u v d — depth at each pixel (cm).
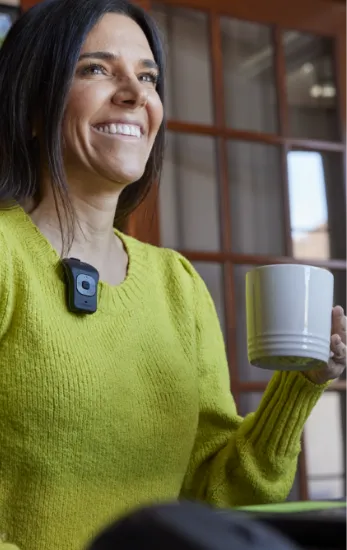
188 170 299
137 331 110
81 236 112
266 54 307
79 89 109
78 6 111
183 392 112
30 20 112
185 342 119
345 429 304
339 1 315
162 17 292
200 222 301
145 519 34
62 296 103
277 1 306
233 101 304
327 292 93
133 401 106
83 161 109
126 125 110
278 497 116
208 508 36
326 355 94
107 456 103
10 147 111
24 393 97
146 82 117
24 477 98
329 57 314
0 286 100
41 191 113
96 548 34
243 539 33
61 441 99
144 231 265
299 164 307
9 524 97
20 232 106
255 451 114
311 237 305
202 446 122
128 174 110
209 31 296
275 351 92
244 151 305
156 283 121
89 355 102
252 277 94
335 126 312
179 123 287
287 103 307
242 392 279
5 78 112
